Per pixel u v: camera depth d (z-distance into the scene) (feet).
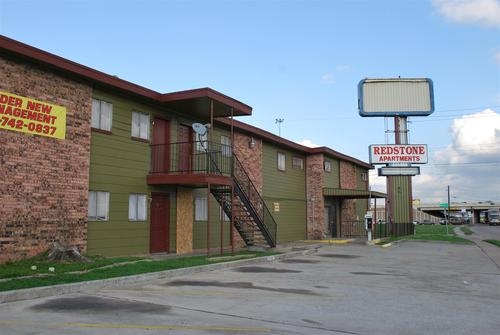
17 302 29.94
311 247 82.48
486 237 142.20
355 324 26.53
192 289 36.83
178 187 65.87
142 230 59.47
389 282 43.57
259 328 25.05
